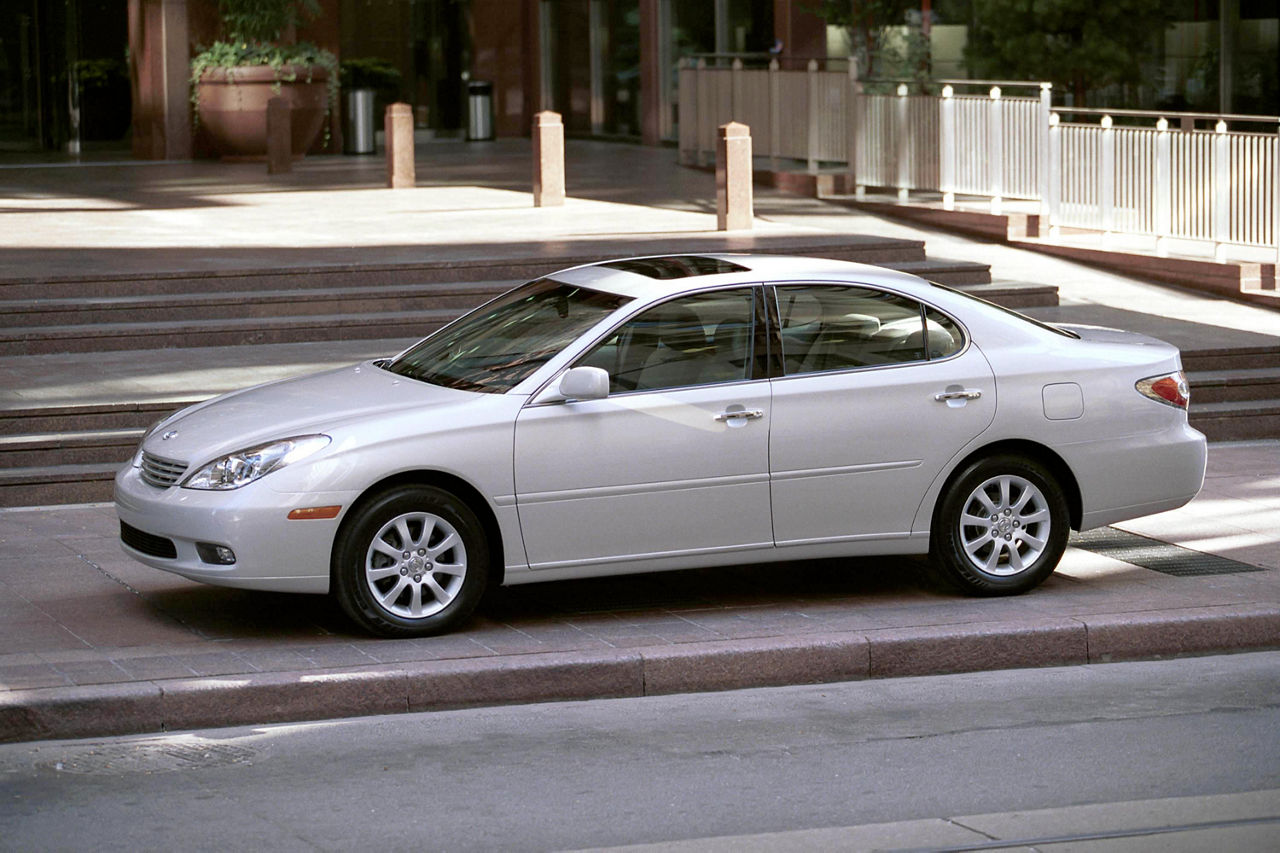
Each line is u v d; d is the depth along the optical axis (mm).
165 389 19016
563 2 53531
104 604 13586
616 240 27406
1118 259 28281
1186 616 13383
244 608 13570
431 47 53250
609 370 13117
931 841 9109
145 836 9320
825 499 13500
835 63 43125
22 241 27297
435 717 11742
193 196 35781
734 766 10602
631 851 8961
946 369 13781
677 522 13188
